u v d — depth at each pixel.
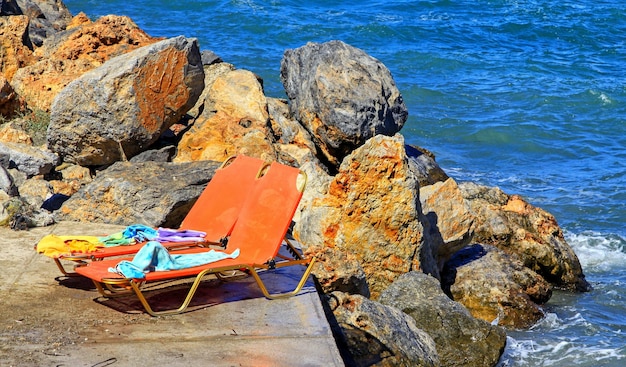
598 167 20.42
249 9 42.56
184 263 6.95
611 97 28.11
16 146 11.77
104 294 7.05
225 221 8.05
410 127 23.64
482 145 22.38
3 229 8.98
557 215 16.44
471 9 46.59
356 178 9.64
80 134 11.93
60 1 25.16
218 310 6.84
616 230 15.64
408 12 45.31
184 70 12.23
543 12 45.84
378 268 9.73
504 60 35.25
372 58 14.25
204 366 5.77
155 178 9.97
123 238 7.66
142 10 41.97
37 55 17.23
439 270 10.83
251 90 13.49
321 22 41.12
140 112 11.88
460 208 10.70
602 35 41.50
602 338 10.56
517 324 10.70
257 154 12.43
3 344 6.01
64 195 10.77
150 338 6.22
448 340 8.94
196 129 13.08
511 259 11.66
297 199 7.32
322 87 13.45
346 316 7.82
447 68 33.34
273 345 6.17
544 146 22.31
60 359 5.80
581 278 12.76
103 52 15.45
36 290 7.16
